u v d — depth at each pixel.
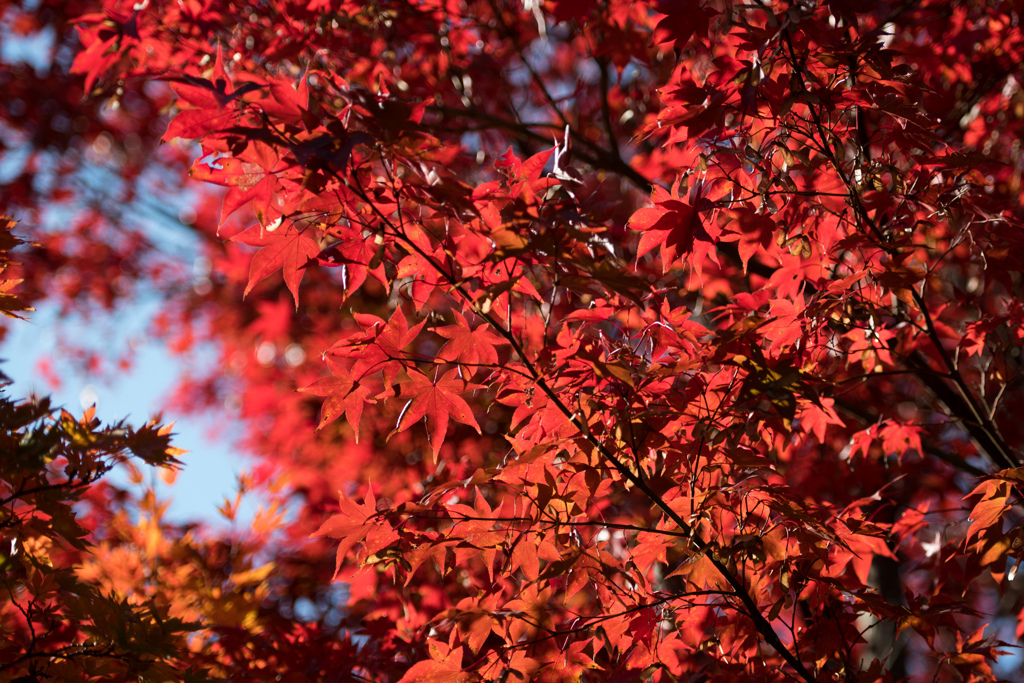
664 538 2.26
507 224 1.88
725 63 2.12
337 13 3.33
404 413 2.05
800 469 3.98
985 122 3.80
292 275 1.99
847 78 2.29
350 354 1.97
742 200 2.14
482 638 2.13
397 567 2.41
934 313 2.85
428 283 2.11
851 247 2.21
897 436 2.97
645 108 4.51
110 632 2.05
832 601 2.46
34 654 1.98
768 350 2.50
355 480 5.41
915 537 3.76
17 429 1.90
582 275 1.97
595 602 2.63
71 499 2.00
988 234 2.17
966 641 2.39
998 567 2.08
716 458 2.21
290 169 1.81
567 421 2.10
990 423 2.63
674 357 2.19
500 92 5.33
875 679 2.28
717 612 2.44
